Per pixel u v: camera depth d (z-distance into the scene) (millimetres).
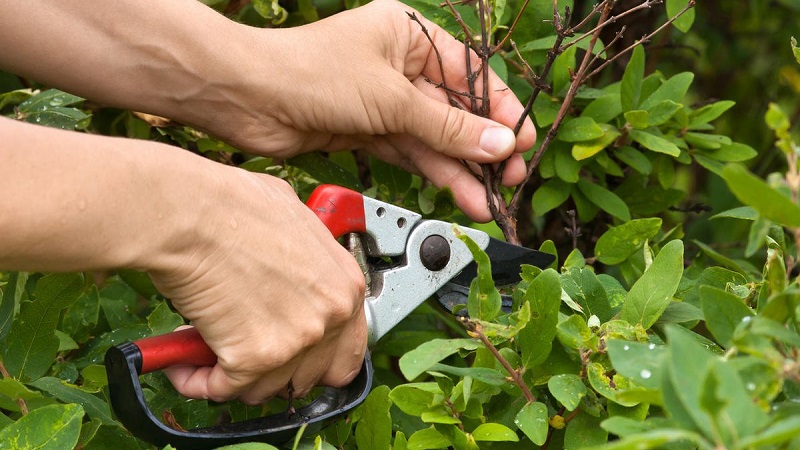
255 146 1563
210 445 1139
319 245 1157
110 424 1268
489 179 1560
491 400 1235
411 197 1660
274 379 1180
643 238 1443
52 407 1072
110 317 1672
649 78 1741
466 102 1620
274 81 1482
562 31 1451
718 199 2494
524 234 2100
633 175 1837
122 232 990
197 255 1050
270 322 1109
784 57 2826
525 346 1157
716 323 938
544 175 1662
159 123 1688
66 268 992
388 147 1619
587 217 1742
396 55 1557
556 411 1237
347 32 1516
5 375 1270
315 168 1658
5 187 924
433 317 1900
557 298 1130
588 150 1610
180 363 1164
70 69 1442
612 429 847
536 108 1674
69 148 962
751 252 823
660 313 1188
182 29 1445
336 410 1189
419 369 1046
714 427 706
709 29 2799
